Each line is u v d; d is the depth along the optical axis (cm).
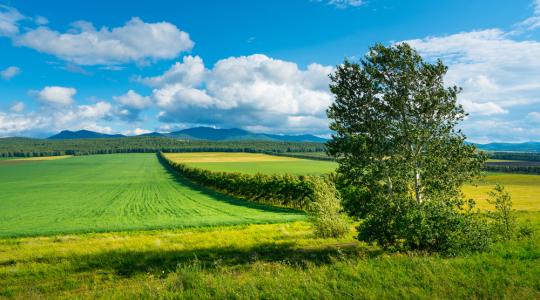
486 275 1184
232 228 3825
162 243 2712
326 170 13325
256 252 2256
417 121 1931
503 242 1920
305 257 2089
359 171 1939
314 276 1227
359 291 1066
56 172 15038
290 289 1103
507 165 13962
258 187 6850
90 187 9862
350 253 2120
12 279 1786
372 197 1948
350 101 2036
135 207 6272
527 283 1120
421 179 1931
